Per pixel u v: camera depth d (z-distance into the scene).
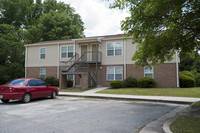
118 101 10.61
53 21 34.66
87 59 21.48
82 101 10.61
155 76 18.28
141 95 12.63
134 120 5.92
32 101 10.61
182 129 4.52
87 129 4.88
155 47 7.80
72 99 11.60
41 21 35.75
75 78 21.62
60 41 23.39
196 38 7.94
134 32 7.84
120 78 19.77
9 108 8.16
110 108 8.14
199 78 24.86
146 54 8.62
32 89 10.32
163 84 17.89
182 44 8.06
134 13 7.23
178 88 16.56
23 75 29.11
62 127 5.05
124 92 14.32
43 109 7.89
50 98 12.14
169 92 13.72
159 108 8.16
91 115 6.65
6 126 5.13
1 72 26.73
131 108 8.15
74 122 5.62
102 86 20.38
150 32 7.83
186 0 6.05
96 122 5.64
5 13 35.84
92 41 20.08
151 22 7.15
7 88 9.41
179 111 7.44
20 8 37.94
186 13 6.76
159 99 10.37
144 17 7.04
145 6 6.77
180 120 5.50
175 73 17.50
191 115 6.19
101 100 11.10
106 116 6.49
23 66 30.72
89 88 18.42
